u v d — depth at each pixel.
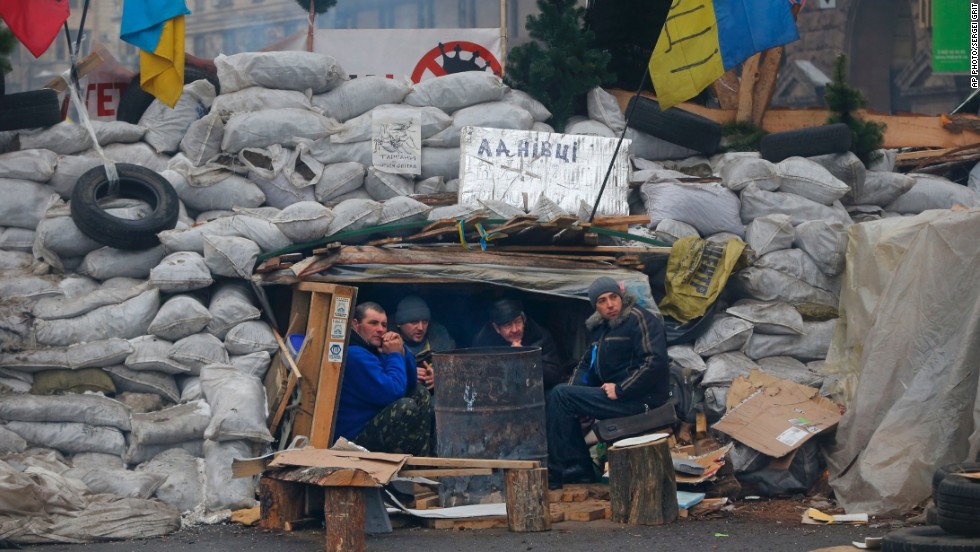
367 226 31.89
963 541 19.23
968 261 25.91
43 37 33.00
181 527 24.56
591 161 34.88
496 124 35.53
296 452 23.88
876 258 29.30
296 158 33.88
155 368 28.72
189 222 32.84
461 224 31.06
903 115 40.03
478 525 24.50
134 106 36.72
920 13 100.12
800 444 27.67
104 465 26.81
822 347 31.95
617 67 40.62
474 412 26.25
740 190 34.56
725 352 31.64
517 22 73.88
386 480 21.47
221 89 34.81
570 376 32.44
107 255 31.47
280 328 31.53
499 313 30.39
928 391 25.80
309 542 22.72
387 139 34.56
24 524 22.59
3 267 31.58
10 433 26.69
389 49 41.75
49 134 33.72
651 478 24.66
